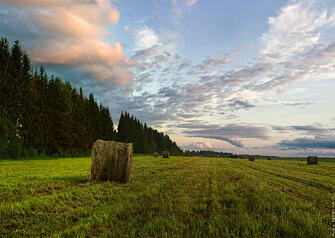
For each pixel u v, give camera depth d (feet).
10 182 28.81
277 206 17.93
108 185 29.01
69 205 18.99
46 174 38.73
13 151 93.40
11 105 101.35
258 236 12.06
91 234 12.82
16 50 107.76
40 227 13.96
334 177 42.80
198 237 12.02
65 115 138.41
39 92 124.36
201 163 83.25
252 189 25.89
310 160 97.86
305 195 24.09
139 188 26.58
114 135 230.48
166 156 141.90
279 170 57.21
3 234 13.00
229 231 13.29
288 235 12.24
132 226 13.87
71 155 136.77
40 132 115.44
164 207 17.80
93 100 197.06
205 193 23.84
